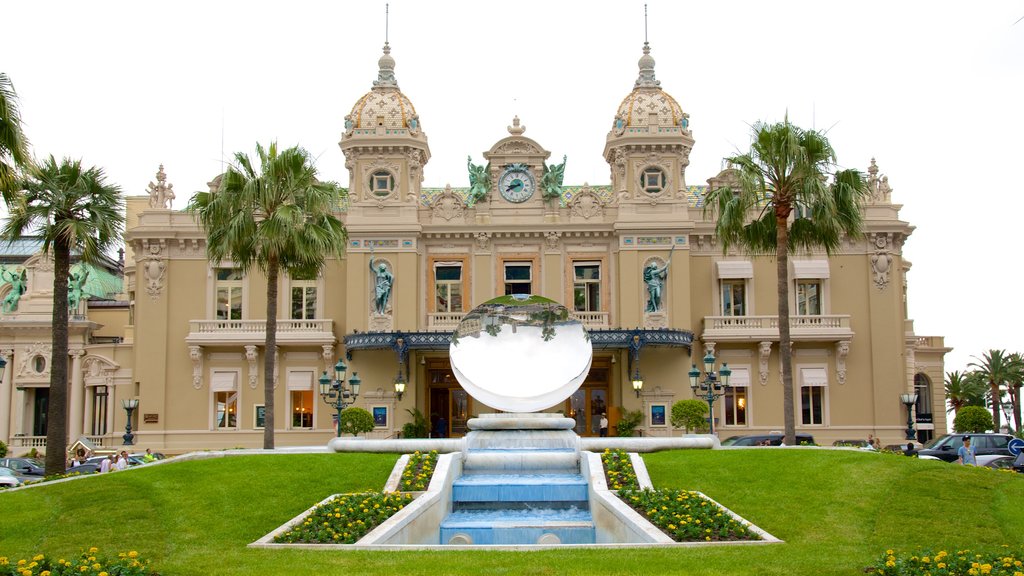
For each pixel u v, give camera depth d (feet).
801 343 177.06
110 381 184.24
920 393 211.61
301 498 80.48
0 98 74.64
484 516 83.82
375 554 60.34
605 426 170.81
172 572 56.95
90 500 78.33
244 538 69.05
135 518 73.56
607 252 178.19
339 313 178.70
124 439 171.53
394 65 187.93
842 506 75.15
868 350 176.96
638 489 80.02
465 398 178.70
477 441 101.71
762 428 174.91
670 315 173.37
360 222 176.55
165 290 179.63
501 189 179.73
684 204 175.73
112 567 53.47
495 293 177.27
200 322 176.45
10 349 188.96
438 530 78.33
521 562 57.16
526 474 94.22
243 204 121.08
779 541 64.44
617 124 179.73
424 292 177.88
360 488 84.33
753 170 116.06
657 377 173.17
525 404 106.22
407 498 77.20
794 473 84.99
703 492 81.41
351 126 180.14
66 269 114.42
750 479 84.33
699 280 179.01
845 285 178.29
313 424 176.55
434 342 168.25
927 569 52.75
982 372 262.47
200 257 180.55
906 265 209.46
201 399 177.17
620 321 173.99
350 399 173.88
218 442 176.24
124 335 204.74
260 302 179.63
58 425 111.04
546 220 178.09
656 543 63.62
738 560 57.98
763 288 178.70
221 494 80.28
